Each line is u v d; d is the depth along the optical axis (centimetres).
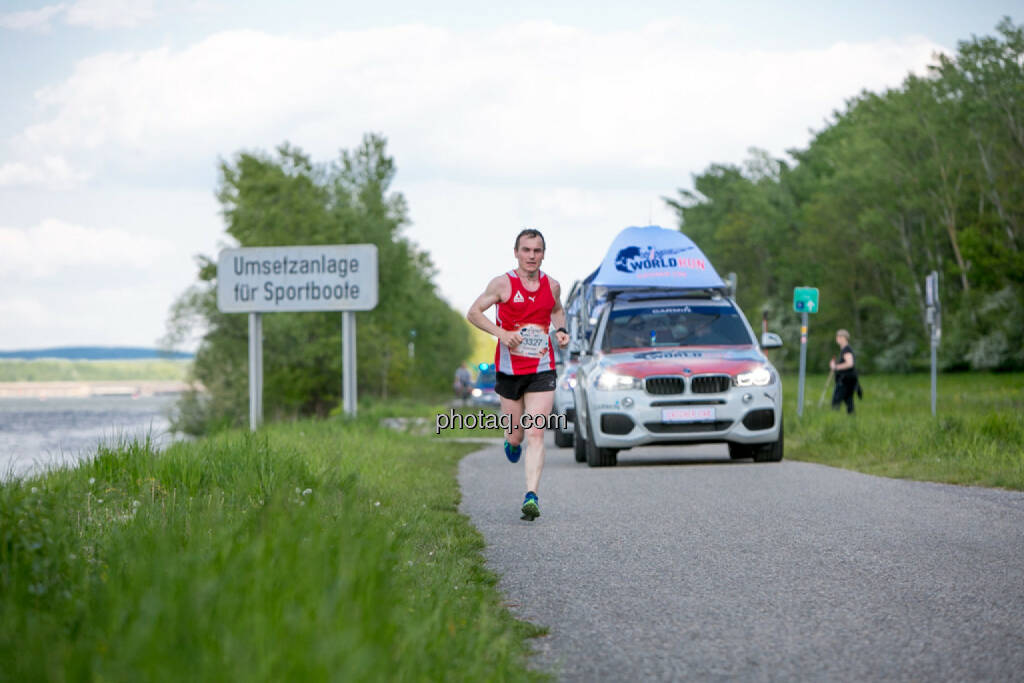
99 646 912
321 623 938
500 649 1229
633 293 4441
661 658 1303
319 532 1256
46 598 1212
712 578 1794
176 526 1533
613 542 2178
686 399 3816
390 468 3669
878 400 8725
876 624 1450
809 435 4906
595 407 3869
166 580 1013
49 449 2867
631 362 3938
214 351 17438
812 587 1700
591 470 3834
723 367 3847
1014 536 2139
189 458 2784
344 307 7038
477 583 1709
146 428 3222
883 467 3653
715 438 3828
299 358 17512
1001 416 4216
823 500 2741
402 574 1452
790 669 1243
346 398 7056
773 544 2103
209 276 17262
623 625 1480
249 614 952
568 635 1428
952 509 2523
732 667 1259
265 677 830
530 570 1898
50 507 1538
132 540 1411
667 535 2248
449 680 1070
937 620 1466
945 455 3750
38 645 928
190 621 914
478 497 3031
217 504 2052
